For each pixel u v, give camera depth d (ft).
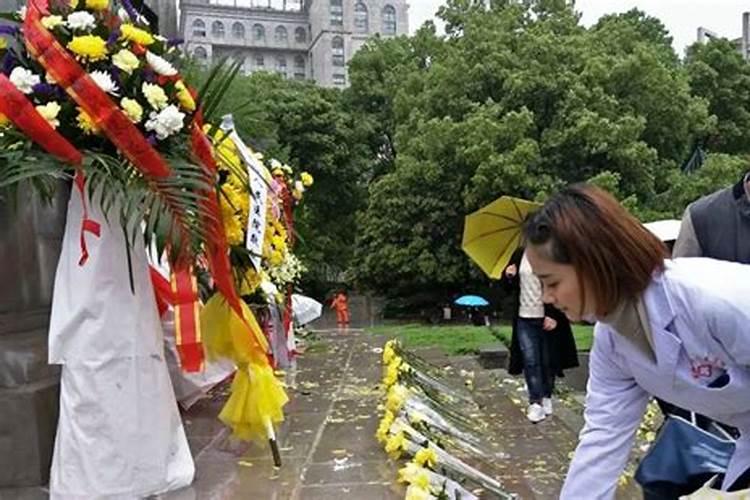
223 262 11.62
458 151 66.44
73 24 10.30
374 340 37.17
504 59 69.51
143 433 10.76
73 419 10.44
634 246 5.11
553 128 65.87
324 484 11.96
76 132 10.43
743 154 77.92
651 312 5.24
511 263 17.74
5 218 11.88
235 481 12.19
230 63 18.79
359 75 97.76
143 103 10.60
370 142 97.40
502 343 34.47
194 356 11.54
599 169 65.36
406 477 11.01
